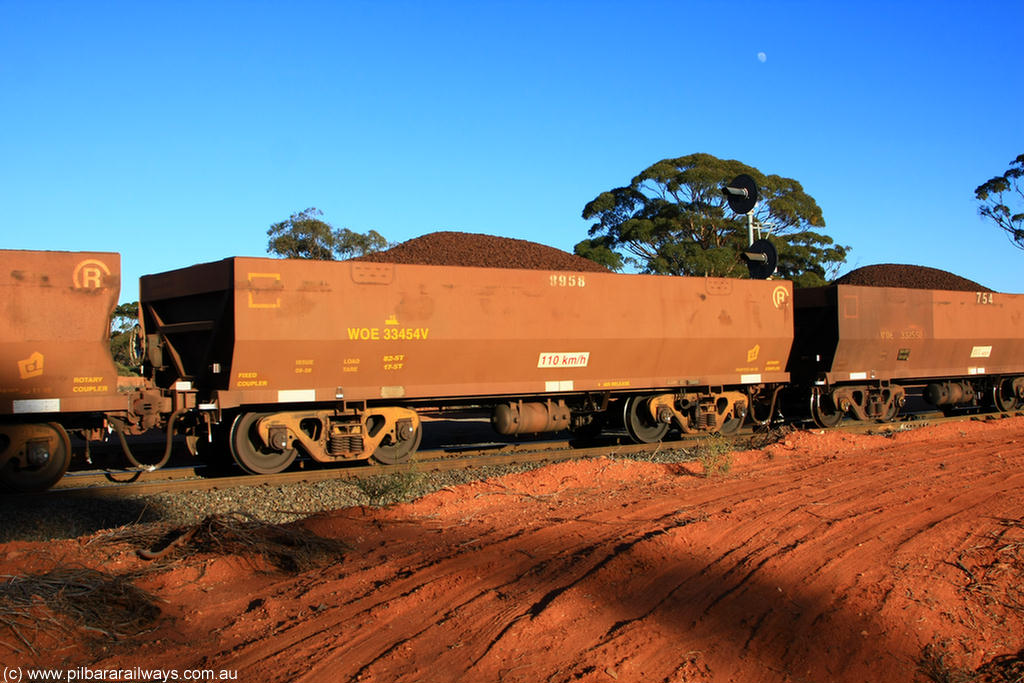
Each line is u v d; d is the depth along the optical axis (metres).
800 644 6.22
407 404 14.48
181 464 14.45
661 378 16.47
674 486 11.23
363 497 11.15
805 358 19.83
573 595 6.45
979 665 6.52
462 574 6.94
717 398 17.52
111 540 7.65
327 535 8.28
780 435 16.97
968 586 7.84
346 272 12.78
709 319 16.73
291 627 5.84
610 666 5.39
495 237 34.12
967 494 11.02
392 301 13.16
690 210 51.12
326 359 12.77
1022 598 7.67
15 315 10.83
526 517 9.18
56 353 11.14
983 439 16.75
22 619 5.45
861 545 8.52
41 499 10.59
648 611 6.42
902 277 30.78
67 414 12.05
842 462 13.41
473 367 14.21
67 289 11.20
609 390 16.03
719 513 9.34
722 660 5.76
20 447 11.07
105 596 5.96
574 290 15.00
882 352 20.20
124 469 13.52
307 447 13.02
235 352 12.05
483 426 21.53
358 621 5.94
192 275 12.74
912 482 11.66
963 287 30.59
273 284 12.17
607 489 11.09
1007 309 23.28
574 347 15.09
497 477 11.58
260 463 12.85
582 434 17.98
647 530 8.45
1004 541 8.94
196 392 12.65
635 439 16.83
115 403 11.68
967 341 22.12
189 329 12.95
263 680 4.97
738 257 49.97
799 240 54.44
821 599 7.08
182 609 6.18
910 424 19.98
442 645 5.57
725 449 13.70
